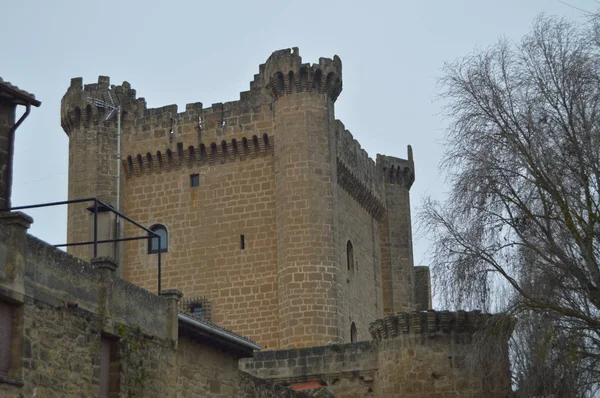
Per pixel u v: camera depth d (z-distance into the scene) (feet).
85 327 96.84
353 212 247.91
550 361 122.62
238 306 226.38
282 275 221.46
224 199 233.76
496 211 127.24
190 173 237.86
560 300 123.75
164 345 110.83
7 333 86.94
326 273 219.41
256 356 176.76
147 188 239.50
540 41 129.80
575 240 123.24
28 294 88.89
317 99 229.25
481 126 129.39
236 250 230.07
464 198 128.77
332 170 227.20
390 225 270.87
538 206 125.59
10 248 87.81
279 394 140.46
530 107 127.65
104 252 231.30
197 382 118.83
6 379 85.05
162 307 111.96
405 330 162.09
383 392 164.35
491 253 127.85
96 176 237.66
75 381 94.22
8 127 106.32
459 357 158.40
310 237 220.64
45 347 90.53
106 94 241.76
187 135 238.27
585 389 121.19
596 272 120.78
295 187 224.12
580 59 127.24
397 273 267.39
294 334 215.10
